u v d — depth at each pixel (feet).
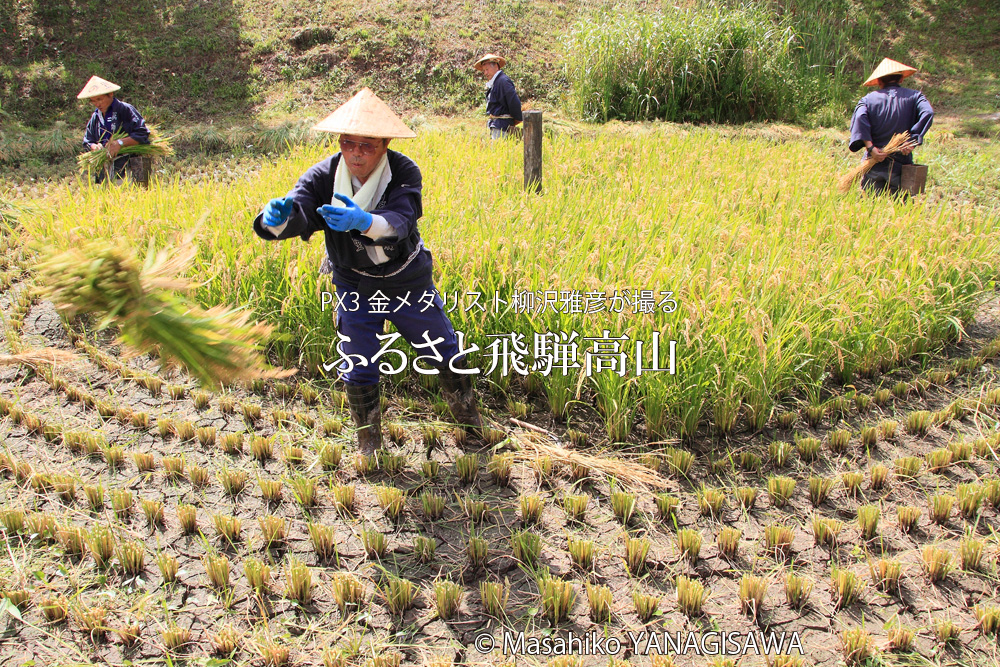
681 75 47.34
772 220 21.09
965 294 18.53
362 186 11.21
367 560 11.00
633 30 48.75
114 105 26.63
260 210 19.43
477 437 14.19
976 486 12.25
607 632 9.80
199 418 14.60
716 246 17.69
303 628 9.76
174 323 9.35
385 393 15.67
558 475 13.12
